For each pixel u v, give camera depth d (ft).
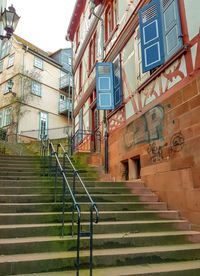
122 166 28.02
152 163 22.43
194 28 18.89
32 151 57.52
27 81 75.97
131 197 20.77
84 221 16.79
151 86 23.70
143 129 24.38
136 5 28.22
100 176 28.63
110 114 31.91
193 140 17.93
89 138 40.88
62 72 89.30
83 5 50.88
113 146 30.50
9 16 23.67
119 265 13.08
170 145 20.25
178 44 19.98
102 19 38.86
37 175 24.62
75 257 12.51
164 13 22.16
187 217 17.90
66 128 73.36
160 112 21.91
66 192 19.27
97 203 18.84
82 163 31.91
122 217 17.66
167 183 20.26
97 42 41.34
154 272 12.10
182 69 19.71
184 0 20.17
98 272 12.00
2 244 12.86
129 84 28.14
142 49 23.84
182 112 19.26
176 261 13.91
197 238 15.99
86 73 46.24
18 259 11.93
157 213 18.34
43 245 13.43
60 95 86.58
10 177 22.85
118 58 31.37
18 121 70.85
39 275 11.51
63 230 14.98
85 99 45.37
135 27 27.81
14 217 15.57
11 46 80.18
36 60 81.35
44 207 17.37
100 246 14.30
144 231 16.52
